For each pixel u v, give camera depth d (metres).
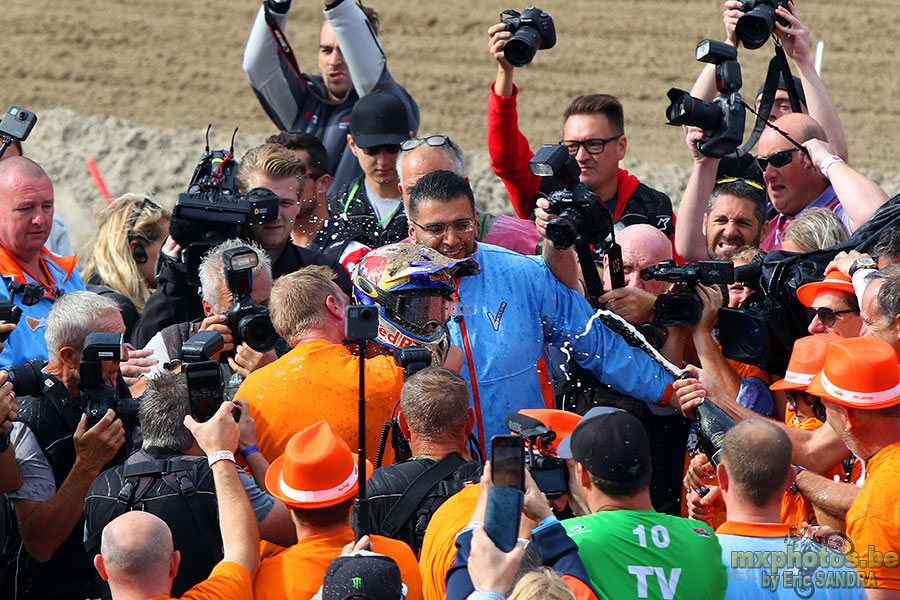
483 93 55.97
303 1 63.97
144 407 16.56
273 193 21.34
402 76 57.25
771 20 23.02
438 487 15.54
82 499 16.91
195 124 52.84
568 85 56.47
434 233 18.41
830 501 15.80
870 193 21.66
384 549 14.58
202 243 20.69
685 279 18.83
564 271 19.25
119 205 26.55
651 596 13.27
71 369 18.00
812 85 24.50
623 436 13.93
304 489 14.51
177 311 22.14
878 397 14.95
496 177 47.25
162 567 14.02
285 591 14.37
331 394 17.06
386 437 16.86
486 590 11.77
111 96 55.31
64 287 23.25
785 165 24.06
